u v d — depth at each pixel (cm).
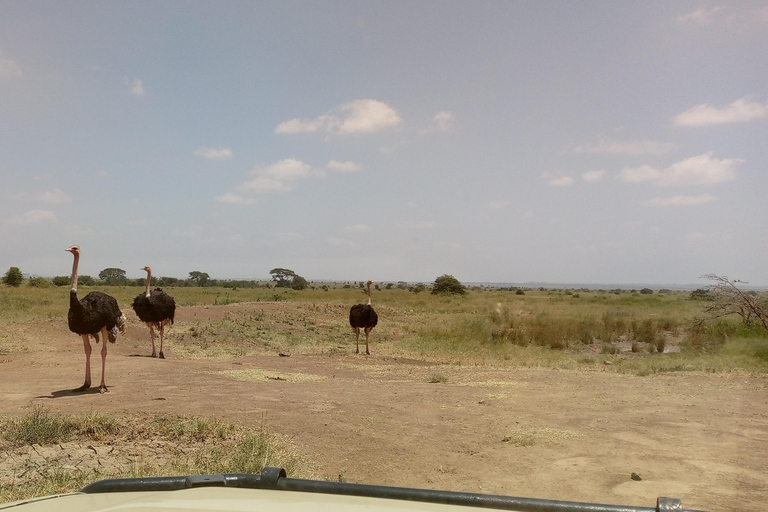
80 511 188
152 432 806
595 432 824
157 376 1279
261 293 5647
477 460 712
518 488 611
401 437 812
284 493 204
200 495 202
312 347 2014
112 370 1345
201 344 1917
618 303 4209
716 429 829
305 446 765
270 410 962
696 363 1489
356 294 5434
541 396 1080
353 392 1137
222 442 773
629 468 670
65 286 5591
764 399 1031
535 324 2397
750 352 1575
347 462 705
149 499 198
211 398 1048
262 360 1653
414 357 1772
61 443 757
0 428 798
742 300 1895
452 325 2542
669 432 817
